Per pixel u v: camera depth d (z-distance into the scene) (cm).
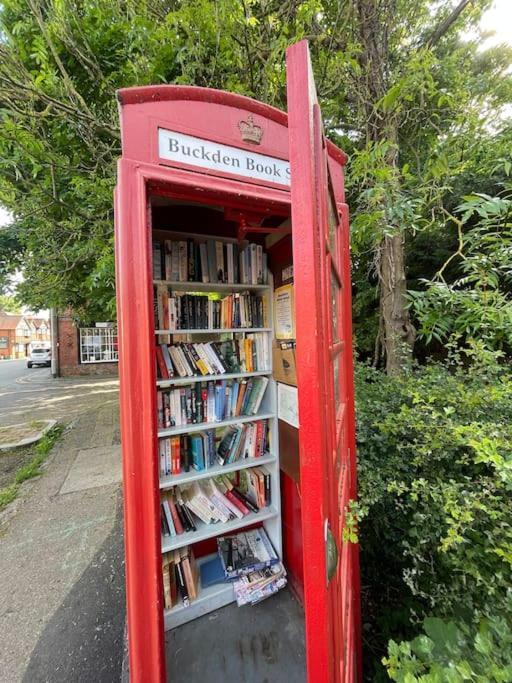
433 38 262
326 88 238
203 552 186
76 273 376
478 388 161
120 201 98
